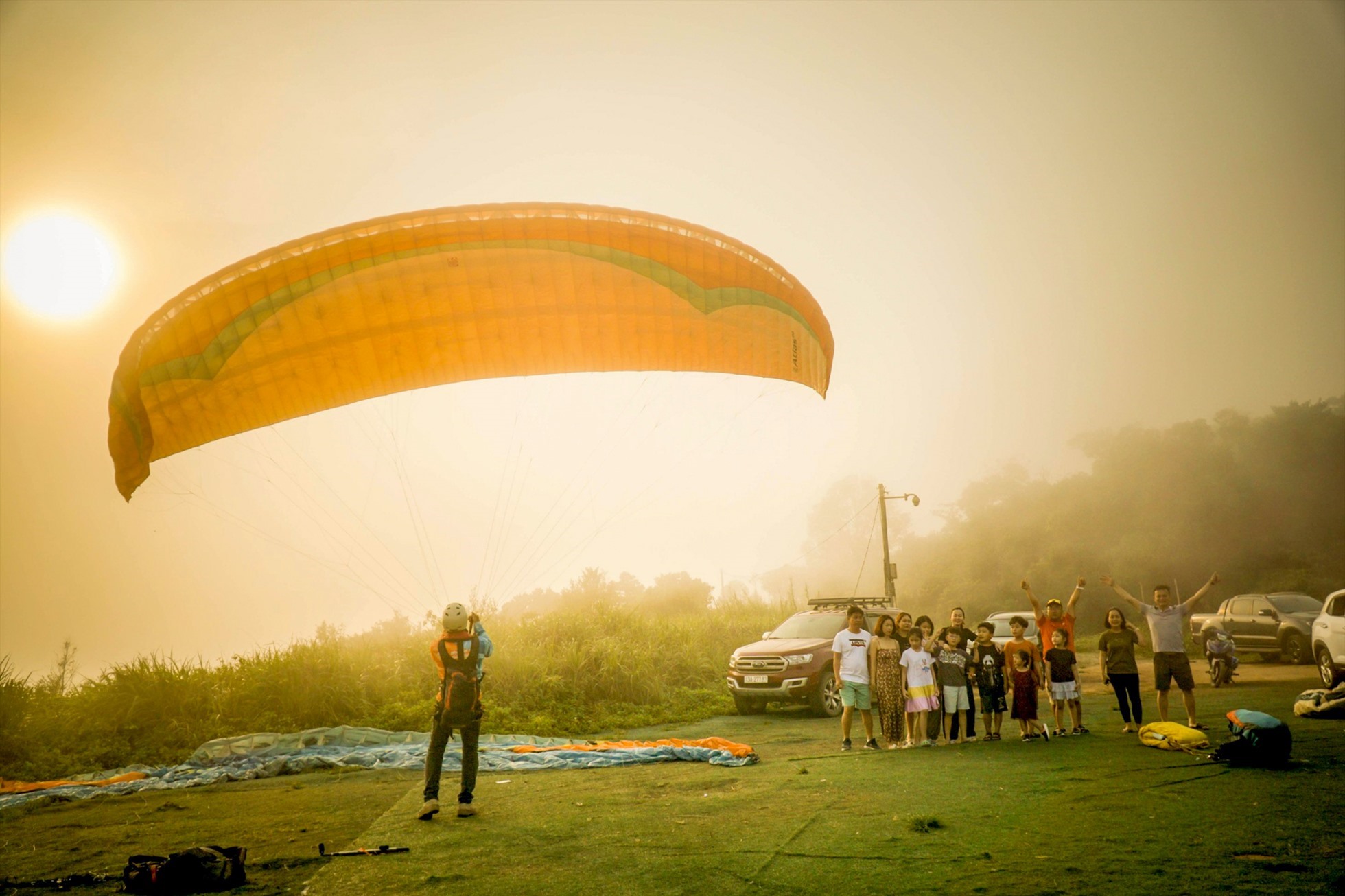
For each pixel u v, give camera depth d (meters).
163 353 9.90
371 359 10.74
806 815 6.48
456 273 10.59
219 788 9.35
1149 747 9.45
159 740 12.30
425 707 13.97
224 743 11.67
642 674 17.08
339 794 8.47
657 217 11.10
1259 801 6.36
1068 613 11.57
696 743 10.67
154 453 10.07
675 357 11.64
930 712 10.48
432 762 7.00
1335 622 14.52
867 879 4.74
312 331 10.32
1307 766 7.71
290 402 10.62
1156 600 10.97
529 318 11.02
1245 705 13.52
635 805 7.21
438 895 4.74
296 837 6.53
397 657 15.66
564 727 14.63
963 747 10.23
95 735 12.25
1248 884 4.37
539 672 15.85
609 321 11.16
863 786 7.63
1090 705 15.19
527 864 5.32
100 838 6.91
